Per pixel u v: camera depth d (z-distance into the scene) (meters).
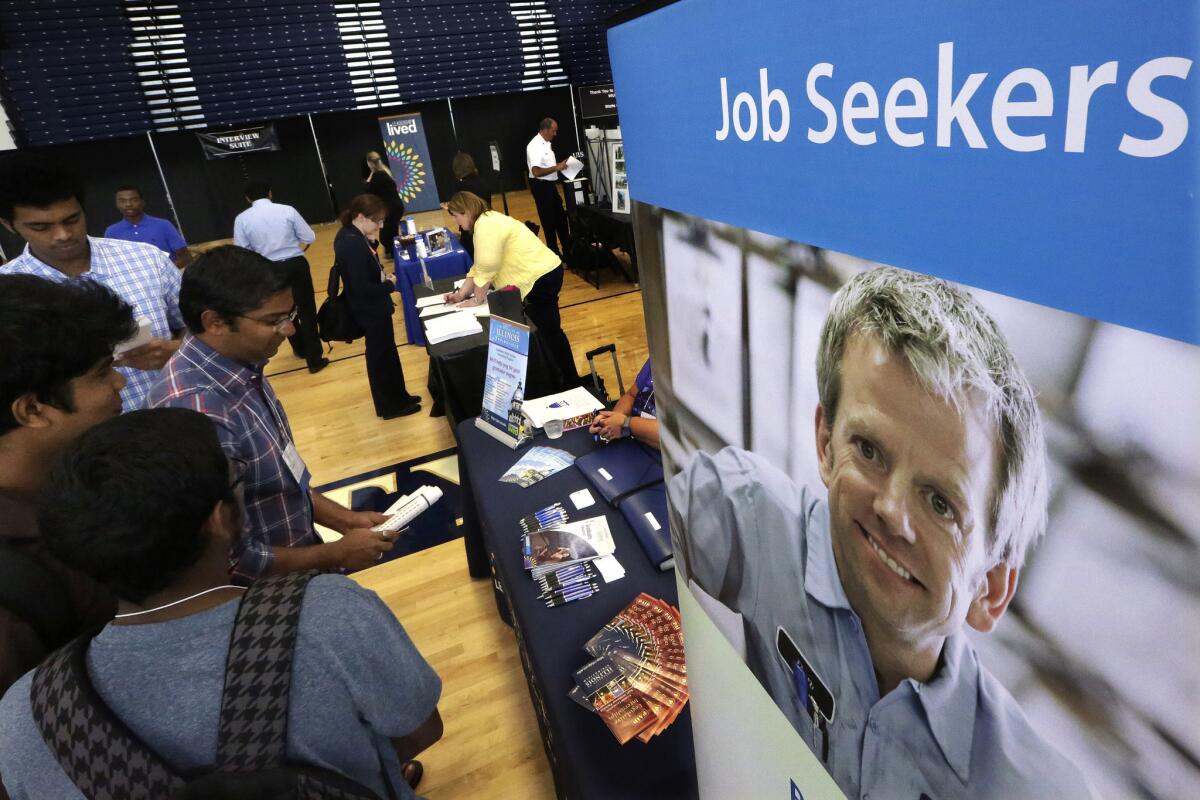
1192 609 0.25
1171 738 0.27
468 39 10.45
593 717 1.14
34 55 8.36
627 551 1.52
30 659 0.89
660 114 0.55
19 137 8.52
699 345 0.59
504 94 11.12
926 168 0.31
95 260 1.88
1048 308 0.27
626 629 1.28
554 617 1.36
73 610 0.95
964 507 0.34
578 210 6.23
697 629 0.80
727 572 0.66
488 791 1.73
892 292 0.35
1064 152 0.24
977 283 0.30
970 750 0.39
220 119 9.51
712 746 0.89
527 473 1.86
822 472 0.45
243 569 1.38
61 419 0.98
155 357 1.77
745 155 0.45
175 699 0.73
